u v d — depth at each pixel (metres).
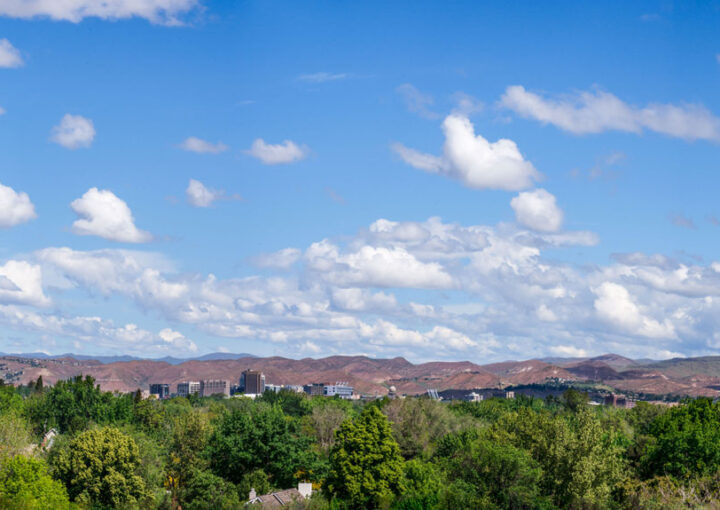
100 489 112.75
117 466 116.12
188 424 146.38
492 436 131.38
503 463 108.69
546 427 120.69
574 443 109.50
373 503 114.38
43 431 191.75
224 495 120.81
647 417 199.25
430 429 179.12
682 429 134.62
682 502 94.12
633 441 151.38
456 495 103.19
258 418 140.62
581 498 102.56
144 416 197.00
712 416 142.38
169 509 115.06
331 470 121.19
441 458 131.75
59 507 103.81
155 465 133.38
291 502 108.88
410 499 106.81
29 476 106.94
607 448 112.44
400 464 118.50
